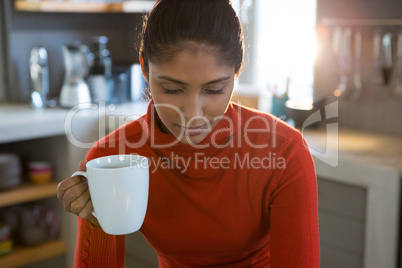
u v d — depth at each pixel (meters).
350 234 2.26
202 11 0.81
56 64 3.37
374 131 2.78
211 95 0.84
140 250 2.90
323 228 2.35
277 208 1.03
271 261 1.03
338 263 2.32
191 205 1.06
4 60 3.18
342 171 2.24
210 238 1.09
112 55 3.66
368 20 2.66
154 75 0.83
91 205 0.83
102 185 0.77
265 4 3.38
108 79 3.17
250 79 3.51
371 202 2.17
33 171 2.89
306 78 3.15
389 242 2.13
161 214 1.08
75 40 3.44
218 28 0.81
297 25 3.21
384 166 2.12
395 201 2.09
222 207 1.06
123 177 0.77
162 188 1.06
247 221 1.08
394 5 2.59
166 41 0.81
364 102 2.79
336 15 2.81
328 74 2.87
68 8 3.10
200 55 0.80
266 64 3.43
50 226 2.97
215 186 1.04
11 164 2.75
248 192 1.04
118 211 0.79
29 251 2.83
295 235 1.00
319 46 2.87
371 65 2.72
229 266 1.14
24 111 2.96
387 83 2.63
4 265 2.72
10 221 2.87
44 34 3.29
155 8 0.85
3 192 2.74
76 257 1.05
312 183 1.03
